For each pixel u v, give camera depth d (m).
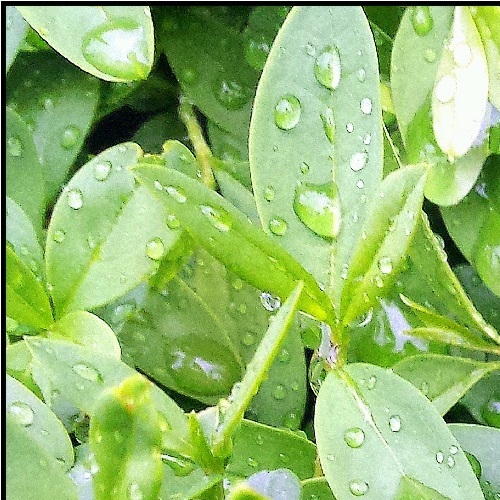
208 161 0.46
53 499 0.41
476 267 0.46
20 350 0.43
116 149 0.45
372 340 0.46
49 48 0.46
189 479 0.43
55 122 0.46
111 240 0.44
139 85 0.47
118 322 0.45
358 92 0.44
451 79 0.45
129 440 0.40
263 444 0.44
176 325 0.45
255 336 0.45
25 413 0.43
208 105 0.47
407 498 0.42
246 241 0.42
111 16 0.44
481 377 0.45
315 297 0.43
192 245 0.45
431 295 0.46
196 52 0.47
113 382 0.42
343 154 0.44
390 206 0.43
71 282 0.44
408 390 0.43
